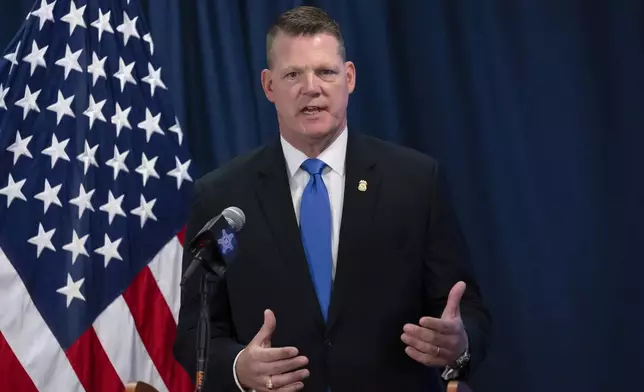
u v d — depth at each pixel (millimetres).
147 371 6312
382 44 7043
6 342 5953
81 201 6234
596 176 6816
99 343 6184
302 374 4129
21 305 6012
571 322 6793
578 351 6777
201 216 5031
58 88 6391
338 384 4590
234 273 4836
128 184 6445
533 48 6945
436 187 4953
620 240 6762
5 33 7035
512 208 6910
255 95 7043
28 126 6289
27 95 6328
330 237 4805
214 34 7043
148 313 6359
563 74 6902
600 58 6855
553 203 6863
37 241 6121
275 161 5027
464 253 4973
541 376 6812
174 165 6617
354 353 4613
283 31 4766
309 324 4652
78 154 6309
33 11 6535
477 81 7004
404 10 7141
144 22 6812
